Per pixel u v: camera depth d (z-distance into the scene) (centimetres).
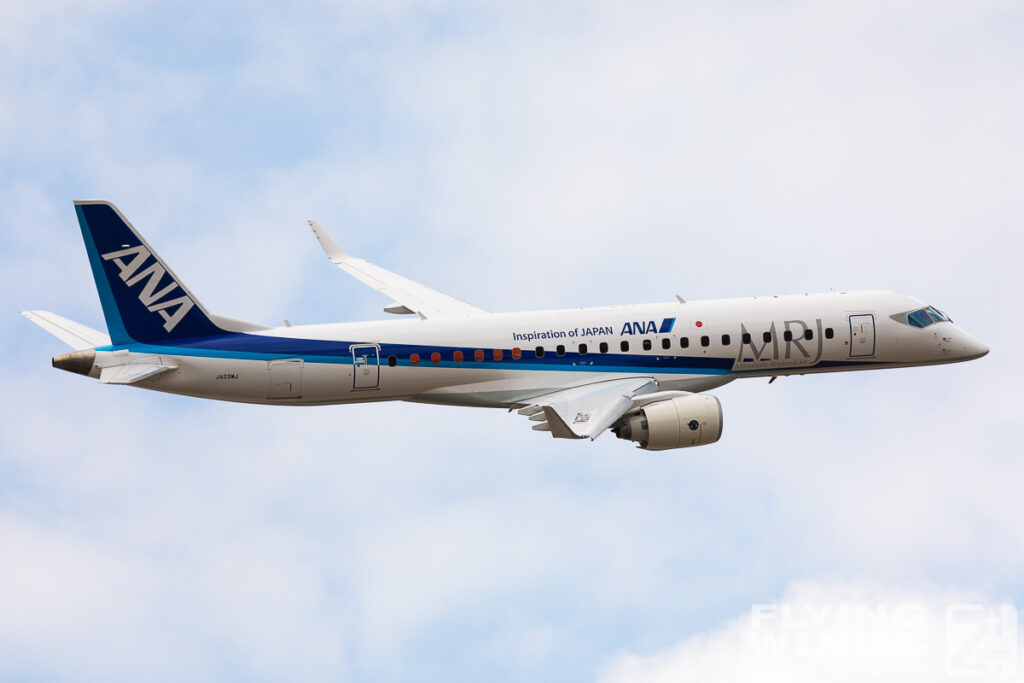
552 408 18412
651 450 19900
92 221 18938
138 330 19425
